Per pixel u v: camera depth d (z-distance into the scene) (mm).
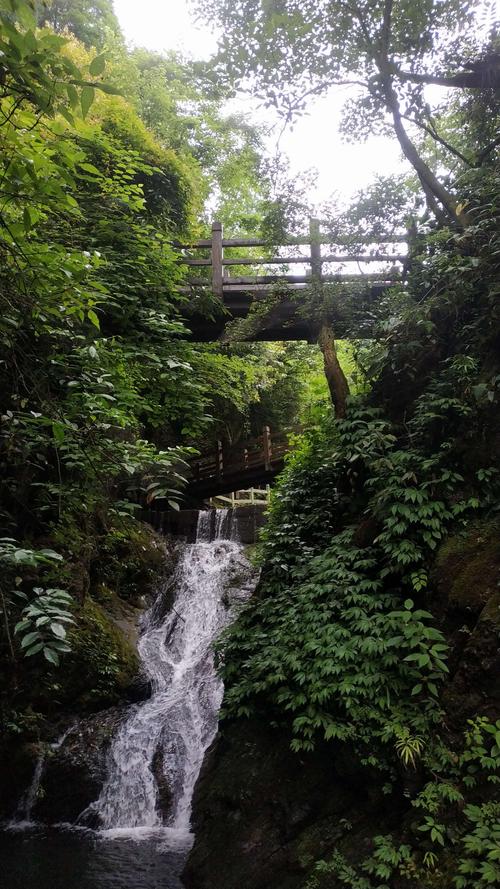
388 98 6738
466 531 4910
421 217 6887
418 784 3916
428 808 3686
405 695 4332
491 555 4602
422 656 4184
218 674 6000
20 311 3633
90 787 6770
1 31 2102
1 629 6922
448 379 5621
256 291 9094
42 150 3002
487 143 6969
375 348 6648
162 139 15195
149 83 15656
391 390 6359
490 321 5520
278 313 8984
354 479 6539
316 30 6410
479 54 6609
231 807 5125
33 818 6594
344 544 5832
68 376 4258
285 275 8734
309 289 7793
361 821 4176
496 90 6832
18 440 4434
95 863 5379
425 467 5102
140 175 11266
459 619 4531
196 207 14328
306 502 7234
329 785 4570
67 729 7336
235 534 13516
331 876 3873
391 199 7055
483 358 5551
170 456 4648
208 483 15523
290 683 4883
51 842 5938
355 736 4172
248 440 16500
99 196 7512
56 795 6703
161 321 6660
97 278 6520
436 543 5020
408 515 4918
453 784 3809
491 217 5906
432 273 6258
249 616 6293
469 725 3963
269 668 5129
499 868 3295
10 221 3094
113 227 7496
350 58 6629
